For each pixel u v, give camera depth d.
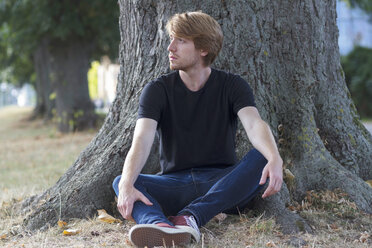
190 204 2.63
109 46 15.63
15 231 3.16
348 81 20.91
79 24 13.62
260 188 2.71
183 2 3.61
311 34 3.86
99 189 3.35
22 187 5.20
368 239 2.79
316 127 3.88
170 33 2.74
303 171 3.54
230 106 2.86
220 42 2.78
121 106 3.85
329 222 3.05
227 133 2.87
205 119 2.83
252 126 2.71
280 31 3.77
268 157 2.54
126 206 2.46
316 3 3.89
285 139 3.71
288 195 3.28
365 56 20.98
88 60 15.63
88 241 2.79
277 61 3.78
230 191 2.63
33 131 17.38
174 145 2.85
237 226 2.92
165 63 3.65
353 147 4.02
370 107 20.39
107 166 3.42
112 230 3.00
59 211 3.24
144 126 2.72
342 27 29.14
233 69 3.62
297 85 3.77
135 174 2.55
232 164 2.92
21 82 29.00
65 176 3.73
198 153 2.84
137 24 3.79
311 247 2.61
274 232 2.85
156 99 2.78
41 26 13.51
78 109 15.16
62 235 2.95
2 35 17.08
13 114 31.86
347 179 3.46
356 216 3.16
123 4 3.94
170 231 2.36
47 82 20.08
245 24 3.62
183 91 2.82
